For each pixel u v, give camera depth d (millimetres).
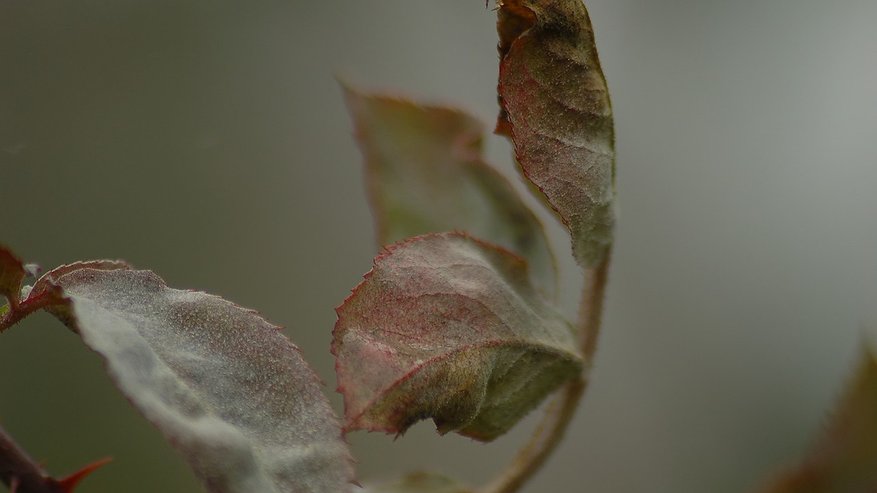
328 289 492
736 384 442
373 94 290
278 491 238
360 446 432
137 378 240
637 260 471
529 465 266
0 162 476
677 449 434
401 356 248
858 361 260
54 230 471
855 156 484
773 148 493
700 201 486
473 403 251
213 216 497
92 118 497
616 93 506
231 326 247
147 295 249
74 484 247
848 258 463
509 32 257
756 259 470
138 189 491
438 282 254
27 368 427
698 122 501
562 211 257
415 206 288
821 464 262
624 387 447
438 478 280
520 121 257
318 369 466
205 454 237
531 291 263
